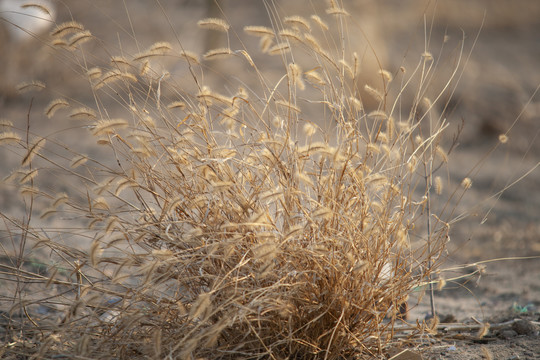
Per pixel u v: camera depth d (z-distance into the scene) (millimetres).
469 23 33781
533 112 21906
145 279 4969
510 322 6977
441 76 23516
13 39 20656
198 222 5648
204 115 5938
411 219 6039
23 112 19734
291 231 5031
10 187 12383
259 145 5891
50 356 5445
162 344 5273
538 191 16016
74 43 6113
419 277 5926
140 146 5625
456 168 17500
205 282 5613
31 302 5734
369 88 6262
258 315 5105
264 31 5938
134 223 5953
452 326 6945
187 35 26312
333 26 23359
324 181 5766
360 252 5586
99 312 5777
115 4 29297
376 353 5730
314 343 5430
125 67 6137
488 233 12805
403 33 30312
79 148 15789
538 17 34969
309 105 17750
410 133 6250
